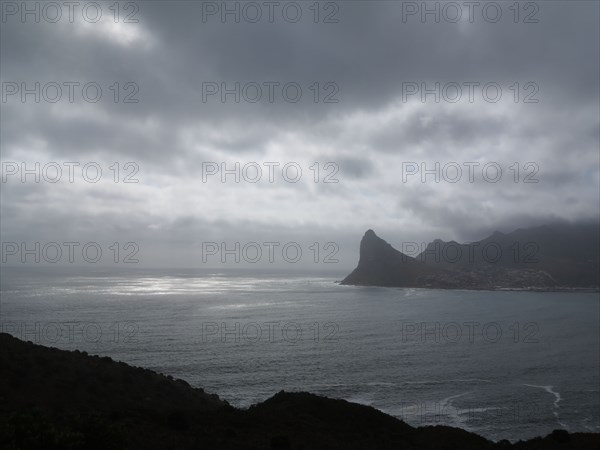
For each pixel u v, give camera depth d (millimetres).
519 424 60375
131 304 188000
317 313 177500
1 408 27094
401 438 34031
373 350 107938
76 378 34656
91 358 40750
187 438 25969
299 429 31781
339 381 80062
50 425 18094
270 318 160000
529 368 92750
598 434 37156
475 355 104625
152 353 96062
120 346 101562
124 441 20156
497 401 70375
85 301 194000
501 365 95000
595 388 78500
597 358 102875
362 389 75812
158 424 28328
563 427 59344
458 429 38219
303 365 90500
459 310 198125
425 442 33625
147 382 38438
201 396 40375
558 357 103688
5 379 31297
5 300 190000
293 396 40469
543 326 154250
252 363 90250
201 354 96688
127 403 32906
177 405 35562
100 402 31875
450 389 76875
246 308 187500
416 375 85438
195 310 175125
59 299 198750
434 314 183500
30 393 30500
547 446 34219
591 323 162375
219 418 31875
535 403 69625
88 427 19594
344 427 34688
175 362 88875
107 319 143000
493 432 57438
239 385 75062
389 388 76750
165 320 145750
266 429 30703
